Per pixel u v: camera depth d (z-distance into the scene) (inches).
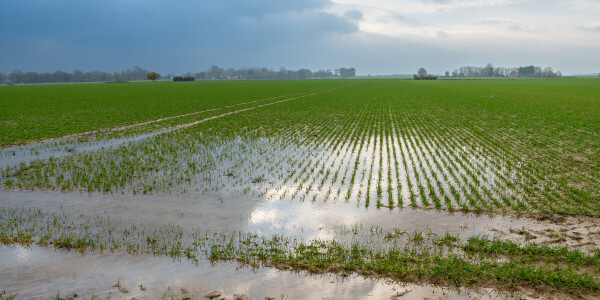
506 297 283.6
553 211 449.1
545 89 3444.9
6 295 284.4
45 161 704.4
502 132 1013.8
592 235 382.9
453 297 283.4
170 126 1140.5
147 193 521.7
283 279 308.2
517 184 556.7
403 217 435.5
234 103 1947.6
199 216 438.9
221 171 637.9
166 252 350.0
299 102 2020.2
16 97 2486.5
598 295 285.0
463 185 551.8
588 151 773.3
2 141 897.5
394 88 3769.7
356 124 1188.5
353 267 322.0
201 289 294.7
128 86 4633.4
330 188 544.1
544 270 310.5
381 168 652.7
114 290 292.7
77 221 422.0
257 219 430.9
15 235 385.7
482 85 4471.0
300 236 385.7
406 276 310.5
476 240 364.2
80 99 2266.2
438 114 1457.9
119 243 367.9
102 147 826.8
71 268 324.2
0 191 528.1
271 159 722.8
